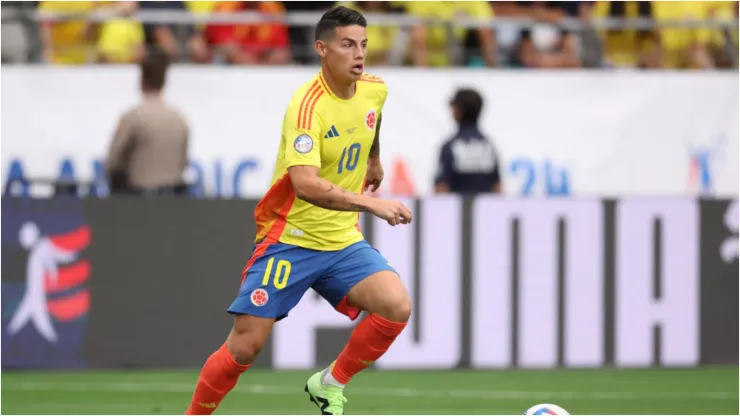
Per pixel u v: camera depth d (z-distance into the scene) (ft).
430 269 106.73
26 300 103.50
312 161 62.08
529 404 89.40
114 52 129.18
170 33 131.03
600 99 127.95
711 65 140.97
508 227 107.76
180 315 104.94
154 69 115.24
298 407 87.25
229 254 105.40
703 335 110.11
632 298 109.19
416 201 106.52
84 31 130.11
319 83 63.93
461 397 92.58
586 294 108.68
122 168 115.55
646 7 142.00
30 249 103.45
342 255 66.18
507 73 126.52
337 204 61.52
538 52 135.64
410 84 125.08
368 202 61.46
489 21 127.75
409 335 106.93
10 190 119.65
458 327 107.24
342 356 67.87
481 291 107.45
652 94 128.67
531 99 126.82
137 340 104.63
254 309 65.41
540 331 108.27
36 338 103.60
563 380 101.96
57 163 120.67
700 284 110.01
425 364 107.14
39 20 123.54
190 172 122.11
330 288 66.90
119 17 122.42
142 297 104.68
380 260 66.90
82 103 121.29
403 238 106.22
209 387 66.90
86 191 119.96
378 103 66.28
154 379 100.37
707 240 110.11
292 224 65.51
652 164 128.88
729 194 129.90
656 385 99.55
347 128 64.39
